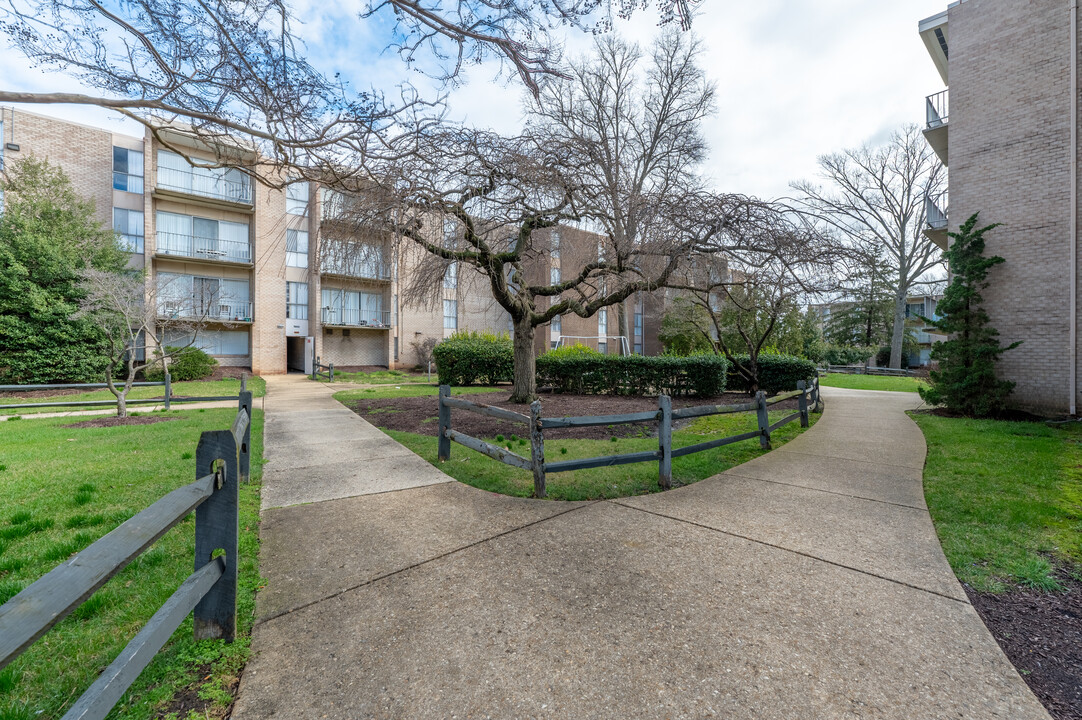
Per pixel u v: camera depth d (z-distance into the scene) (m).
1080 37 8.96
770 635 2.30
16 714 1.72
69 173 20.06
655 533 3.56
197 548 2.12
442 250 8.66
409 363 27.97
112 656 2.11
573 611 2.52
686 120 17.00
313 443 6.93
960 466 5.48
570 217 9.12
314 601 2.62
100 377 17.39
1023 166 9.59
